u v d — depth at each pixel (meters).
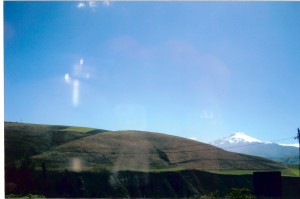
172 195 80.62
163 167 93.56
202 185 85.62
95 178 82.56
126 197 78.38
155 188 82.50
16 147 93.56
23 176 78.75
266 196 40.94
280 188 40.78
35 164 84.88
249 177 88.94
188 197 79.69
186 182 85.25
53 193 75.88
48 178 79.88
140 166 92.38
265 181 41.28
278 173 41.09
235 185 85.38
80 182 79.88
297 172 98.31
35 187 76.62
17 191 74.38
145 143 109.06
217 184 85.81
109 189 80.00
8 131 102.06
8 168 80.88
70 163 87.56
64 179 80.06
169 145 110.06
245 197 59.25
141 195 80.25
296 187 72.88
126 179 84.06
